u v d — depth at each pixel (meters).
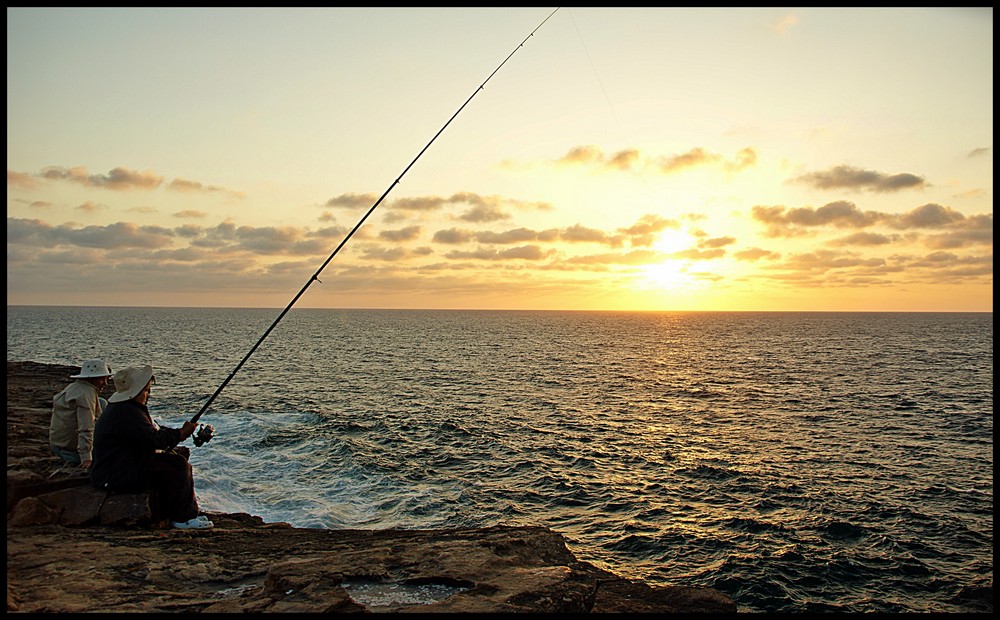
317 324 142.88
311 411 24.19
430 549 5.35
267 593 4.47
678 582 10.55
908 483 16.39
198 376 35.81
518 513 13.57
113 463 6.59
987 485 16.20
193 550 5.71
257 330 101.38
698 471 17.39
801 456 19.31
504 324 154.00
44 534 5.88
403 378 37.84
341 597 4.21
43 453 8.34
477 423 23.53
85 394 7.18
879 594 10.14
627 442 21.06
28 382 17.47
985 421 25.33
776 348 71.38
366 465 15.98
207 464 15.28
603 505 14.42
